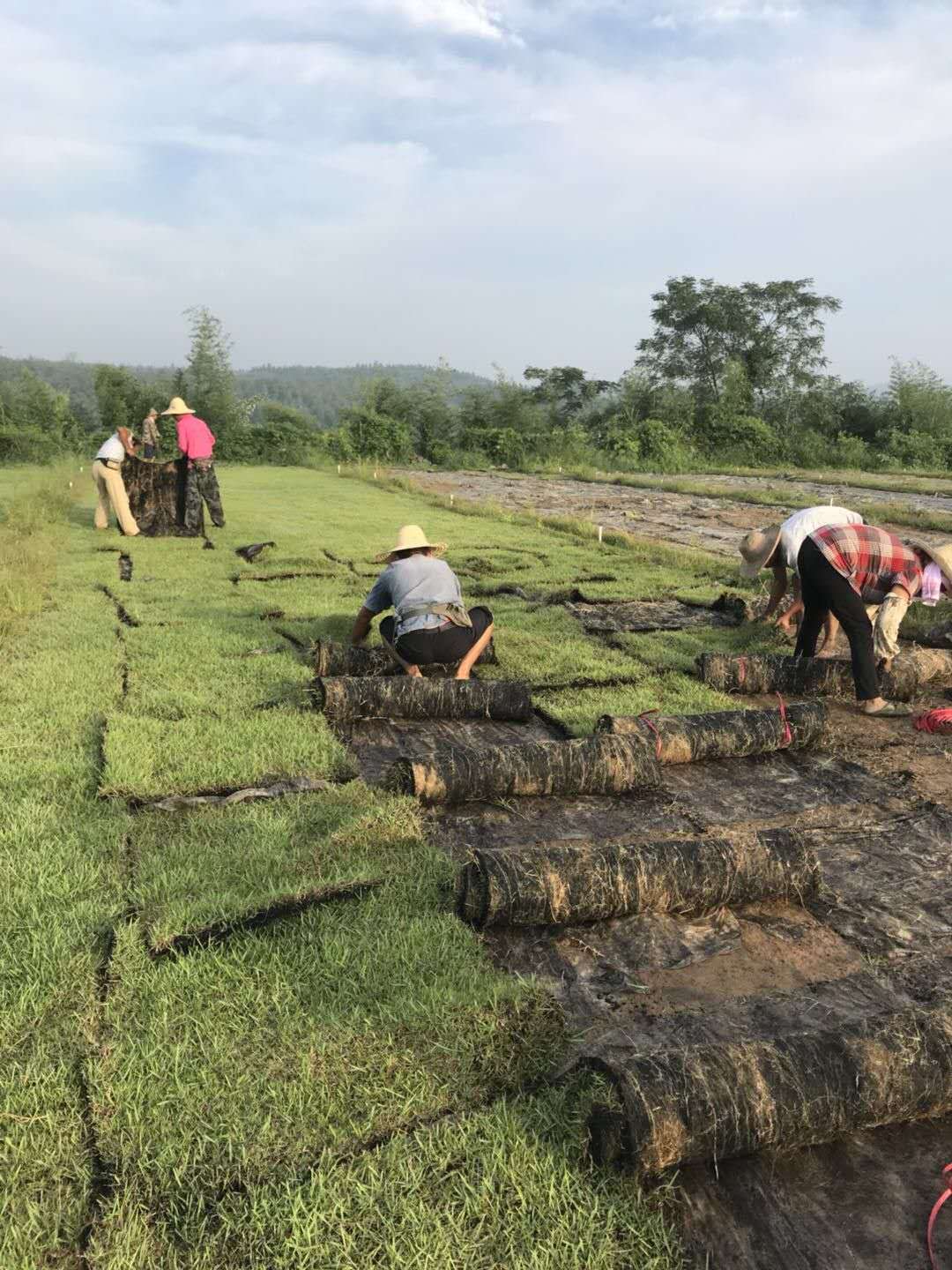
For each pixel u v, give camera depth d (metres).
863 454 38.81
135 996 2.83
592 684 6.41
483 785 4.41
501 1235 2.10
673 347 56.41
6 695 5.49
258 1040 2.66
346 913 3.32
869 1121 2.46
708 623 8.43
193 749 4.76
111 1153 2.28
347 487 22.05
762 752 5.23
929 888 3.79
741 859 3.56
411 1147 2.31
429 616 5.84
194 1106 2.41
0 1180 2.18
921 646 7.62
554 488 24.17
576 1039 2.78
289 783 4.43
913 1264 2.14
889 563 5.81
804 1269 2.11
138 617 7.64
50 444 31.12
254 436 34.06
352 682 5.60
